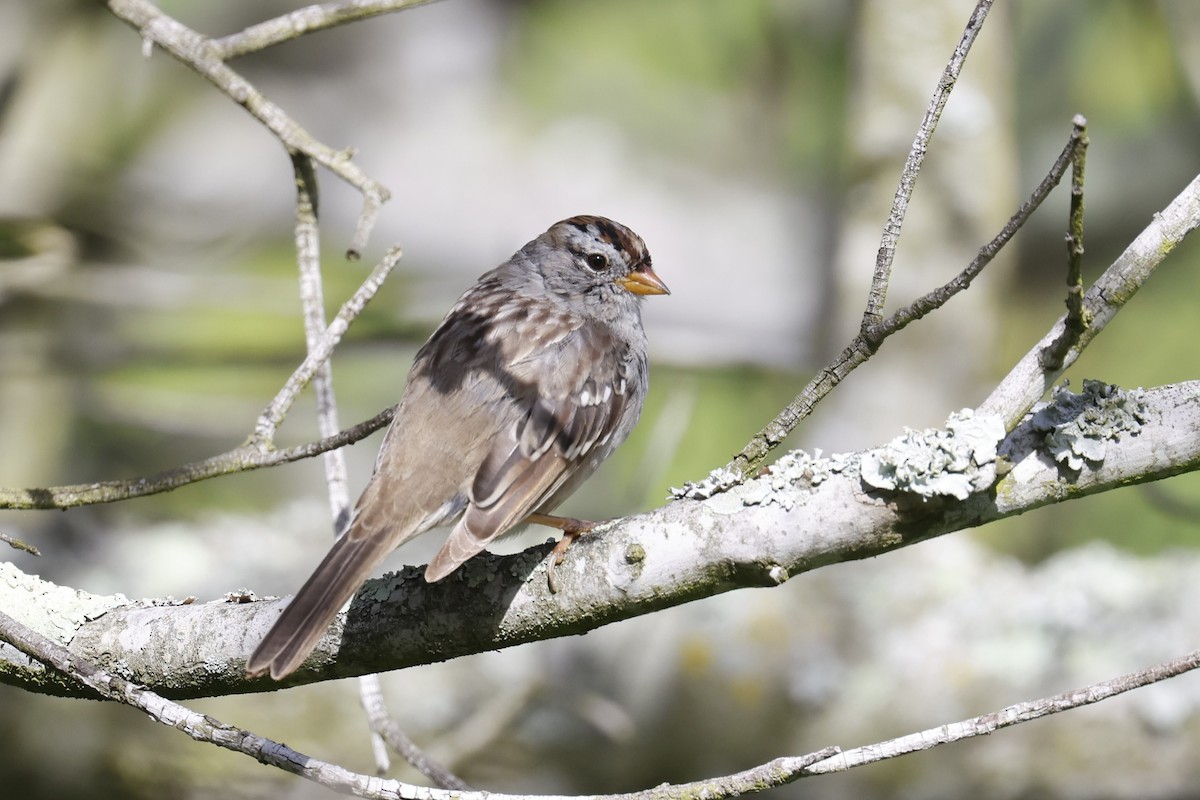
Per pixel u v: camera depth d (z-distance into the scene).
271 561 10.58
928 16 10.77
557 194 15.55
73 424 13.61
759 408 13.12
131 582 10.35
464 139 15.76
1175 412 5.04
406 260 15.40
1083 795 9.30
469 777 9.81
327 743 9.62
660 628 10.08
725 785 4.84
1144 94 14.38
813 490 5.18
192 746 9.61
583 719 9.87
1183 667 4.62
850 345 5.20
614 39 15.71
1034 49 14.45
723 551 5.21
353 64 15.73
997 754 9.45
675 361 11.99
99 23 13.88
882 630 10.00
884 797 9.53
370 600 5.63
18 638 5.15
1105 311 4.98
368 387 14.45
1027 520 12.76
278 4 15.48
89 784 9.56
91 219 13.25
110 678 5.10
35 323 12.98
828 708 9.75
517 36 15.79
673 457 13.06
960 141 10.78
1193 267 13.03
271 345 13.52
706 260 15.31
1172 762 9.30
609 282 8.02
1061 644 9.76
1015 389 5.07
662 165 15.71
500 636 5.49
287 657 5.25
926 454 5.04
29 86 13.02
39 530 10.88
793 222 15.40
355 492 14.11
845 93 14.80
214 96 15.09
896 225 5.14
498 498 6.36
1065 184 14.16
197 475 5.88
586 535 5.45
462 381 6.76
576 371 7.00
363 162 15.58
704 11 15.34
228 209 14.72
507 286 7.93
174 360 12.74
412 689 9.82
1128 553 11.96
